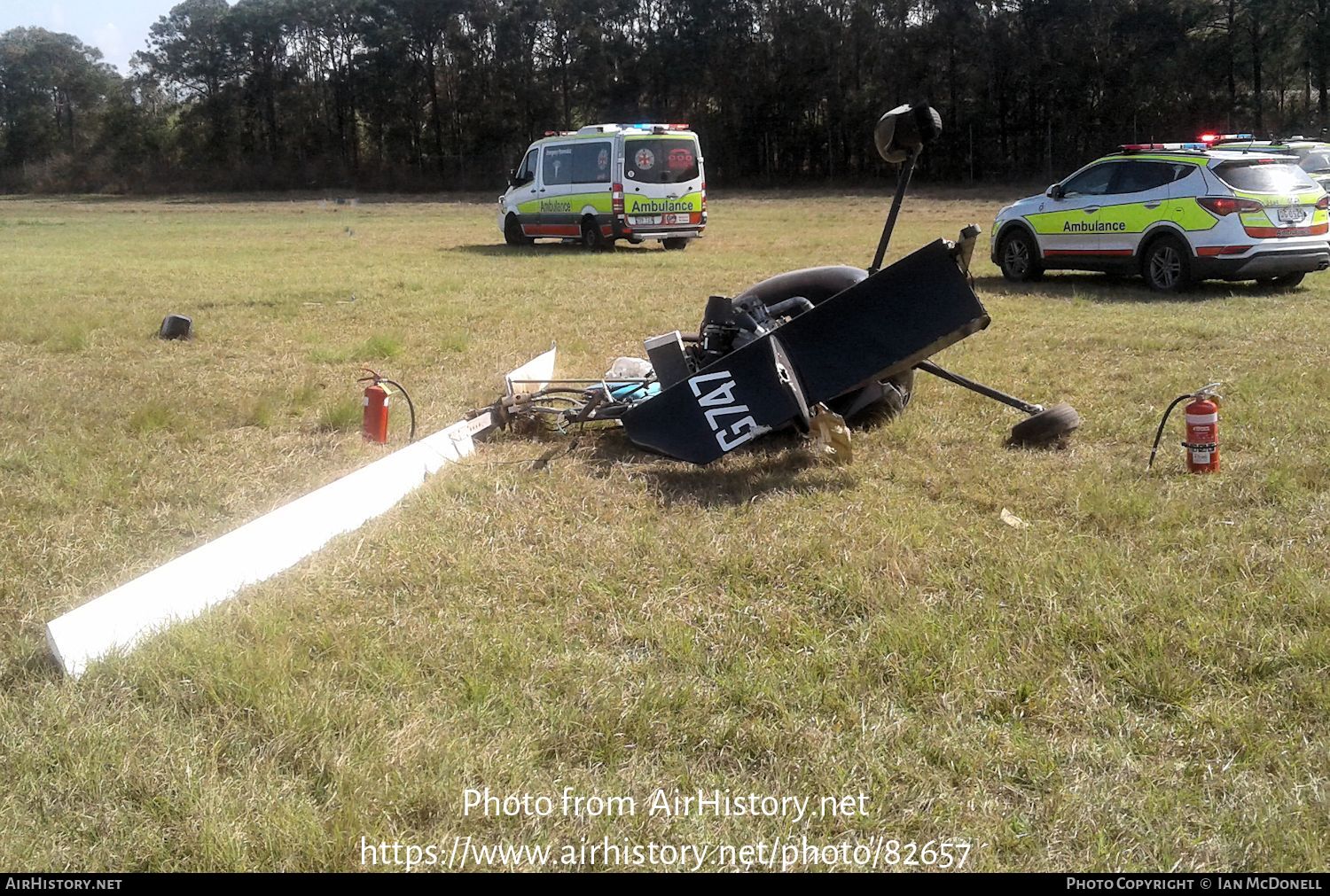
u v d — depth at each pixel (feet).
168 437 21.77
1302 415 21.59
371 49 223.51
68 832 9.55
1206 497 16.92
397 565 14.83
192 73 235.20
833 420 18.30
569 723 10.91
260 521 14.80
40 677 11.97
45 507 17.56
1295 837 9.16
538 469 19.15
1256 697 11.21
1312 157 52.70
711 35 201.26
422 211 142.31
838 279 23.09
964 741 10.55
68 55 260.62
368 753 10.43
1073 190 46.06
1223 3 167.43
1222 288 43.88
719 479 18.40
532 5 214.48
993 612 13.03
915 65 180.55
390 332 34.27
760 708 11.17
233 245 79.10
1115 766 10.18
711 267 55.11
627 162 68.28
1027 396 24.13
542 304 41.04
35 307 40.65
